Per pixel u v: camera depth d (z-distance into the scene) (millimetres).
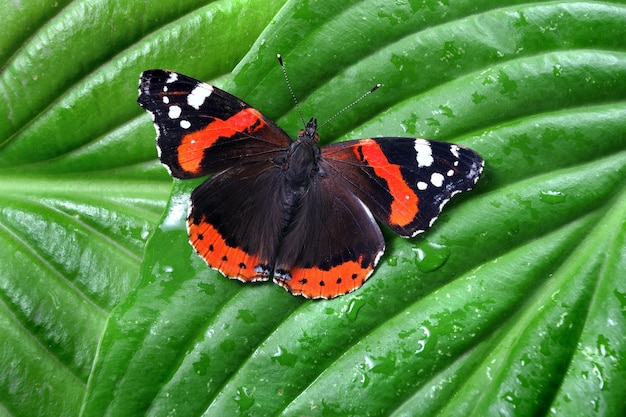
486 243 350
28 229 379
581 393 341
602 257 347
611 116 351
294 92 355
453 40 354
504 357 345
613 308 344
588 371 342
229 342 350
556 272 348
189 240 349
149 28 377
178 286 351
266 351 350
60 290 376
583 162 351
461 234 350
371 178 351
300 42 353
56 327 374
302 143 353
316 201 353
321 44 353
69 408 372
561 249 349
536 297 348
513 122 353
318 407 347
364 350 348
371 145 349
